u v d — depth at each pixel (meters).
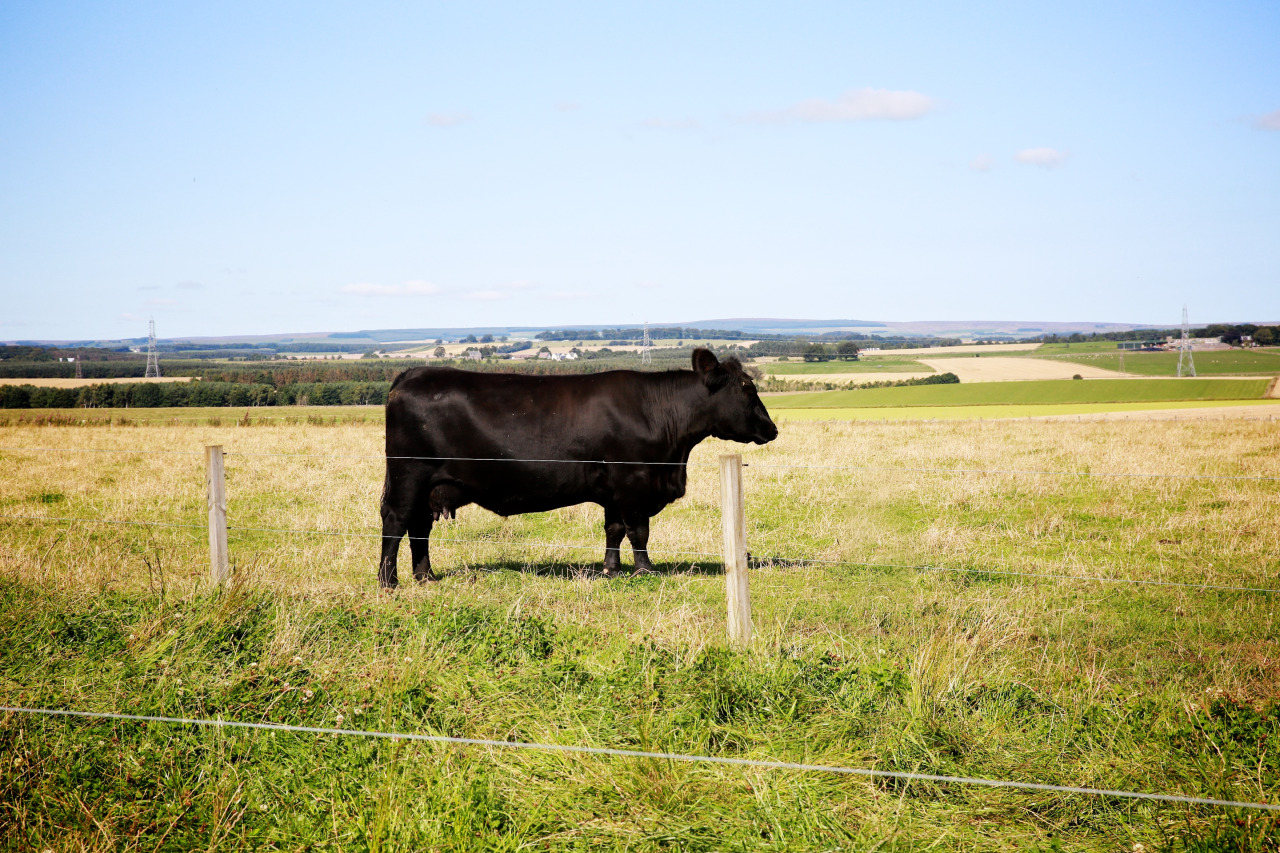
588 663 5.14
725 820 3.65
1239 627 6.56
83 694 4.75
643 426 8.22
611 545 8.50
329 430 28.00
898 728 4.33
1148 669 5.73
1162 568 8.44
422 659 5.13
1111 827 3.66
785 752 4.15
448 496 8.18
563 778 3.92
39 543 9.23
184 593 6.45
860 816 3.69
